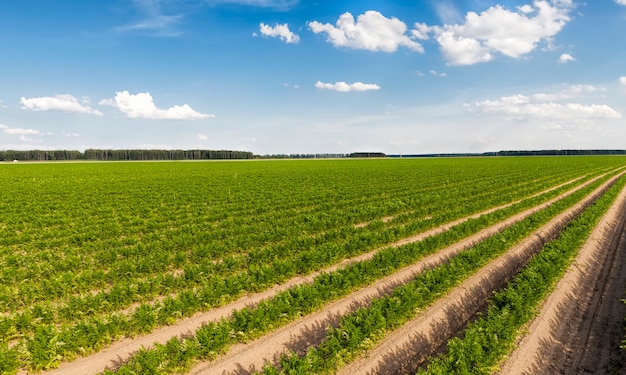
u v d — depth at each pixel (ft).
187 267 56.95
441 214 97.09
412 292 46.06
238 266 61.31
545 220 92.58
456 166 351.87
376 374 36.22
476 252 61.00
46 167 367.04
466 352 34.78
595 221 88.48
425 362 38.50
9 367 34.71
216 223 97.45
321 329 43.80
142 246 68.85
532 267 52.95
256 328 41.65
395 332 42.78
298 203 118.21
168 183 193.26
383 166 369.09
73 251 68.80
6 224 92.73
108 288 54.49
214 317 46.29
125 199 135.03
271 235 77.05
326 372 35.37
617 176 231.91
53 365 36.29
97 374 35.60
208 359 37.68
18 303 48.06
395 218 95.61
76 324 41.29
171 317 44.50
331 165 400.06
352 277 53.11
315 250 65.00
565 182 191.83
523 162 424.05
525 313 42.29
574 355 38.86
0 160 647.97
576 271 59.93
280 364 37.35
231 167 362.94
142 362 34.06
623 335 41.93
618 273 61.16
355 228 83.10
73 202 126.62
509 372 36.06
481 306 50.62
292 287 55.01
